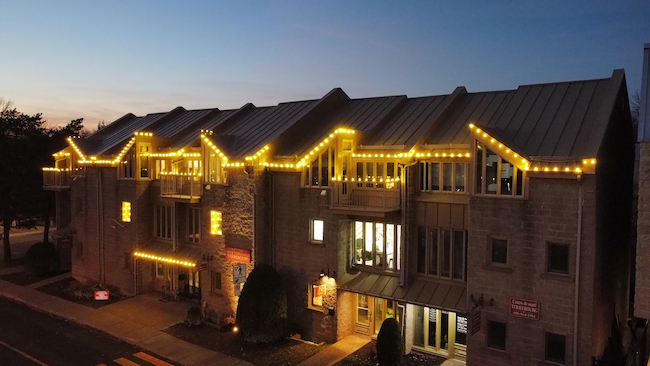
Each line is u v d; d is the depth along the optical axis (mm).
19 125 35656
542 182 15195
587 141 15328
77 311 25203
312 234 20922
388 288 18844
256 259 21516
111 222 28766
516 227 15641
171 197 24672
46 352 20000
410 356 19031
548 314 15109
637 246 12977
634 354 18625
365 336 20766
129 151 27625
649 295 12789
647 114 13273
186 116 32344
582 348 14570
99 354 19859
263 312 20234
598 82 18312
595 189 14297
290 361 18734
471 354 16609
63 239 31672
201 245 24281
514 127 17672
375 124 21672
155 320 23812
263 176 21750
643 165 12875
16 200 35344
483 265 16250
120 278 28469
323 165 20484
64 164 33781
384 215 18188
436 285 18188
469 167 17391
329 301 20203
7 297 28344
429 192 18703
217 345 20594
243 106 28875
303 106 26094
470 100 21219
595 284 14617
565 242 14820
